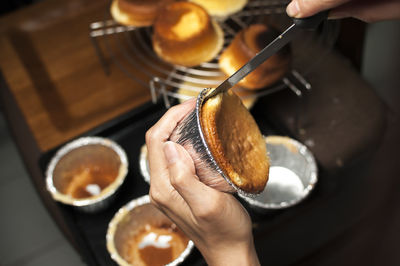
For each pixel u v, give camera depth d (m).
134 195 0.57
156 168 0.37
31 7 0.72
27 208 0.84
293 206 0.54
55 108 0.64
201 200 0.33
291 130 0.61
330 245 0.71
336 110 0.62
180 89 0.62
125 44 0.68
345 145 0.59
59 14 0.71
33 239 0.82
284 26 0.65
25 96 0.65
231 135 0.34
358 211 0.67
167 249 0.51
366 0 0.36
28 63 0.68
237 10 0.65
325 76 0.65
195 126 0.32
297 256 0.62
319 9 0.31
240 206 0.36
